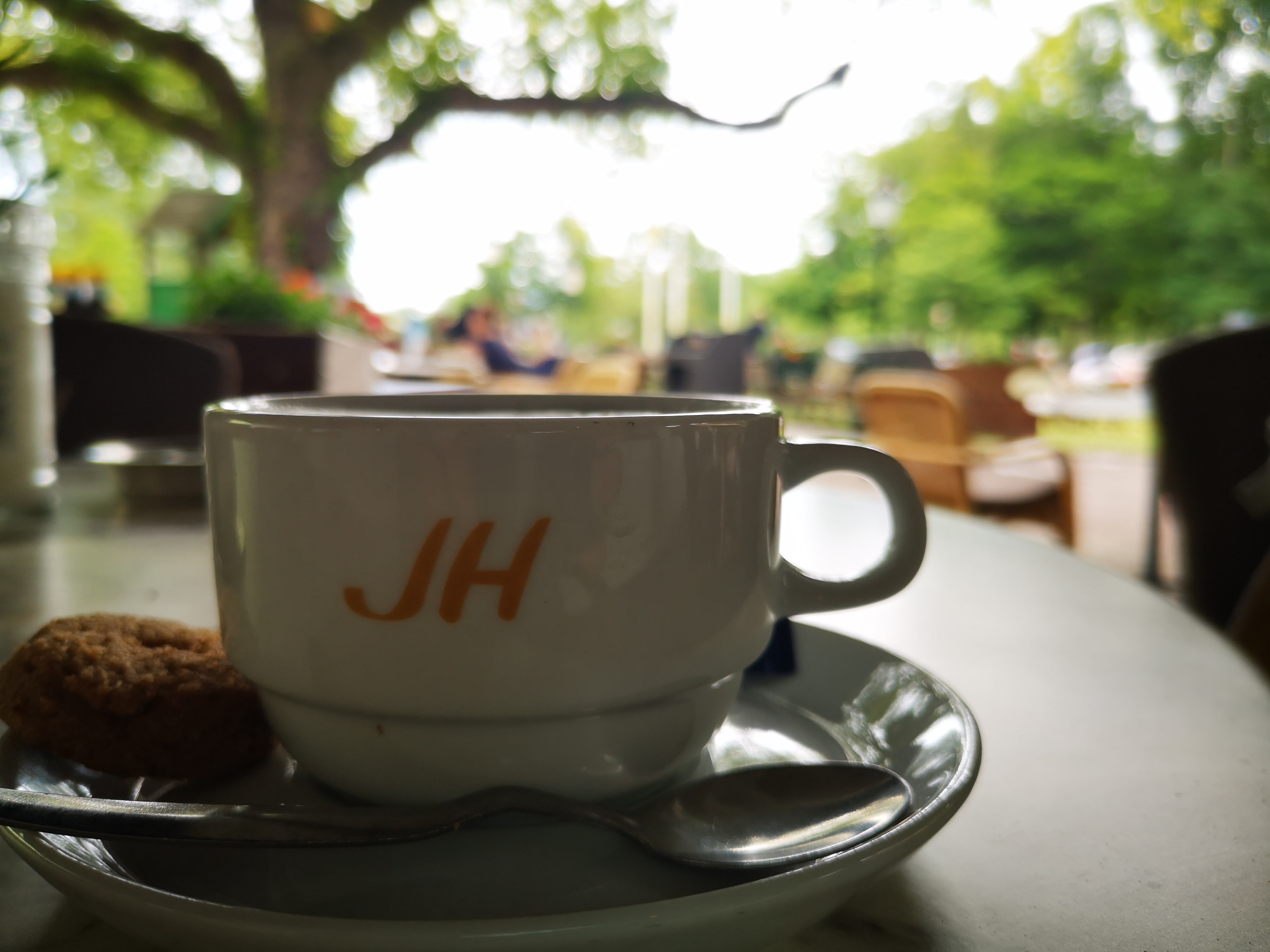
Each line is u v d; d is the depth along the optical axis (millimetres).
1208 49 9477
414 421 242
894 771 307
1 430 814
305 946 178
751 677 394
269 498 260
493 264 21188
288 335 1551
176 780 291
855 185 12578
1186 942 235
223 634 291
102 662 292
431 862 247
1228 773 343
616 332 20578
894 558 328
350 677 255
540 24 4559
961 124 11562
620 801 285
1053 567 731
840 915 248
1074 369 13172
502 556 245
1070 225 11453
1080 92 11070
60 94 4086
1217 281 11227
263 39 3600
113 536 765
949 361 4824
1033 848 286
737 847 245
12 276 795
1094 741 375
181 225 5062
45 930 236
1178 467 1515
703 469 266
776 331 13242
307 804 287
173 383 1462
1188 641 522
